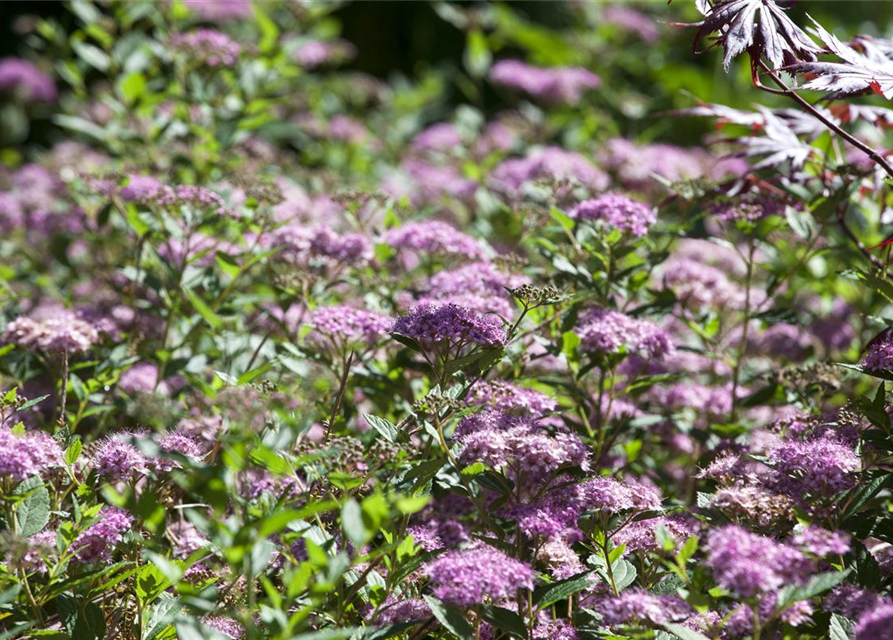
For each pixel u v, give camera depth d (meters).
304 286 4.45
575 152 7.19
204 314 4.05
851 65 3.09
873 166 4.25
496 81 8.73
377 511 2.40
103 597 3.24
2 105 10.00
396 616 2.98
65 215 6.23
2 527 2.97
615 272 4.35
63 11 12.72
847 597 2.82
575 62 9.49
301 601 3.02
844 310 5.63
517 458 3.09
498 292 4.30
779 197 4.61
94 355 4.82
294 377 3.63
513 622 2.84
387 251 4.63
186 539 3.40
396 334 3.32
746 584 2.49
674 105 9.33
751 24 2.99
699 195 4.68
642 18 9.46
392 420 4.26
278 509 2.67
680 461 4.85
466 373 3.92
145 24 7.43
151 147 6.21
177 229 4.79
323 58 8.94
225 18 8.19
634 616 2.68
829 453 3.05
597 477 3.28
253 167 6.29
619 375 4.47
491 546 3.05
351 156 8.49
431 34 13.64
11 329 3.98
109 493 2.41
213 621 3.03
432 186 7.35
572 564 3.19
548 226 4.80
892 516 3.53
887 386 4.17
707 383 5.29
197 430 3.54
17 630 2.78
